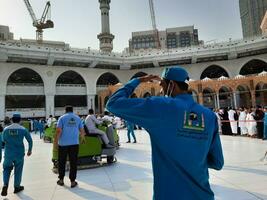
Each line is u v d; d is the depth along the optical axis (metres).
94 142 8.72
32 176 7.57
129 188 5.83
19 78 54.66
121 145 14.20
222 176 6.41
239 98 48.09
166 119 1.77
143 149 12.25
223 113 18.81
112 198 5.18
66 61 51.12
